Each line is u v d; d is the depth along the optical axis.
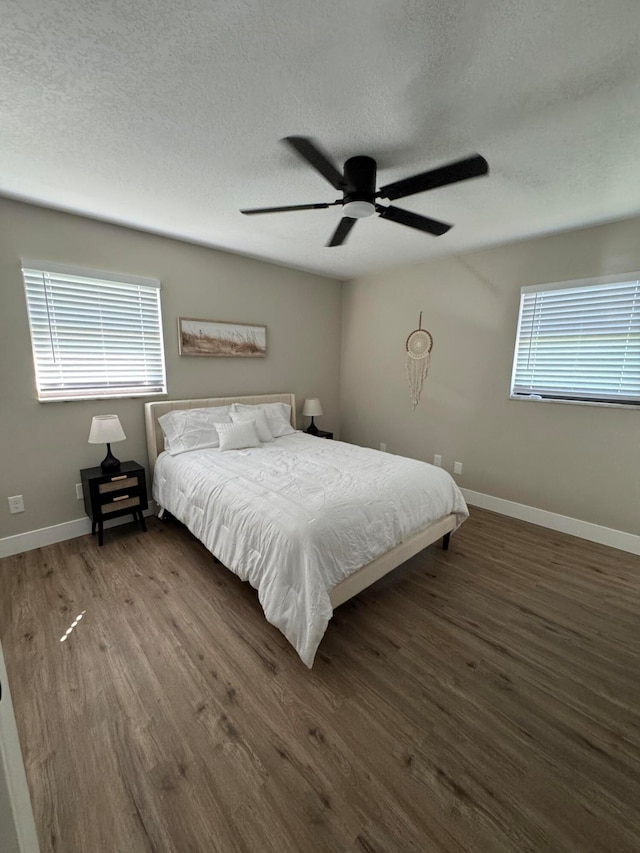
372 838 1.06
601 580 2.36
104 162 1.88
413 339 4.00
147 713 1.42
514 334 3.20
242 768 1.23
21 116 1.51
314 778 1.21
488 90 1.35
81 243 2.65
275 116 1.52
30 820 0.84
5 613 1.98
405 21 1.08
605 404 2.75
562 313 2.93
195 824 1.08
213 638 1.82
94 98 1.41
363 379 4.62
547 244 2.93
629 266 2.58
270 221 2.68
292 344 4.28
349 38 1.14
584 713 1.46
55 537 2.75
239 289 3.67
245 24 1.10
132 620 1.94
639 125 1.55
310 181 2.08
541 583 2.33
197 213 2.54
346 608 2.08
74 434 2.79
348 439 4.94
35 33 1.12
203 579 2.31
